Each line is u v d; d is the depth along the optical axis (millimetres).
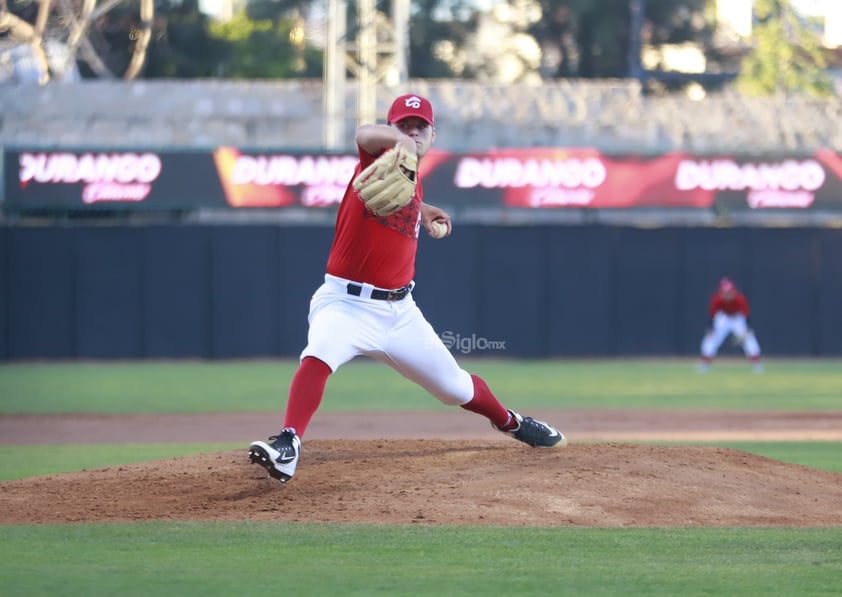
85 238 93688
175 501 24234
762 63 146250
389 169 22016
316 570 19141
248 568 19234
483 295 94688
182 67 144750
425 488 24469
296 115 104688
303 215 98750
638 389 69500
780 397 64688
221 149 92688
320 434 47344
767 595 17859
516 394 65938
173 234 93812
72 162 92188
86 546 20703
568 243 94938
